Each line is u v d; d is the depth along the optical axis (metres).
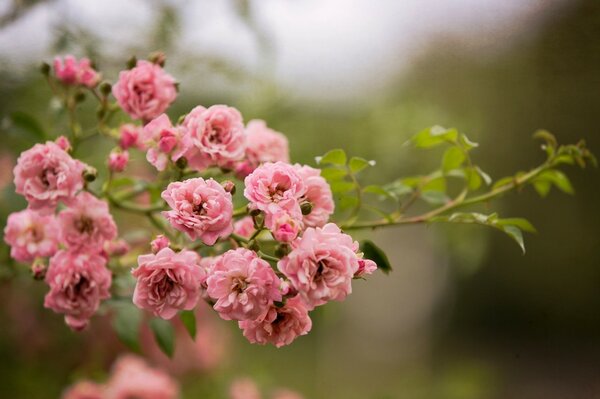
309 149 1.42
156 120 0.82
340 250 0.73
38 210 0.81
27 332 1.43
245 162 0.85
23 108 1.15
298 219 0.75
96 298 0.83
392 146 1.50
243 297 0.73
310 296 0.73
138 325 0.95
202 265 0.80
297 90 1.43
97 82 0.93
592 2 1.24
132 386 1.26
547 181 0.97
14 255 0.87
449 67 1.51
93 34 1.13
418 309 2.89
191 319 0.88
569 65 1.33
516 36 1.33
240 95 1.30
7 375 1.42
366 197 1.48
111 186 0.95
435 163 1.52
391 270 0.87
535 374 1.56
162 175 0.94
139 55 1.16
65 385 1.44
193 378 1.59
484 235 1.49
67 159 0.81
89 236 0.83
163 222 0.94
